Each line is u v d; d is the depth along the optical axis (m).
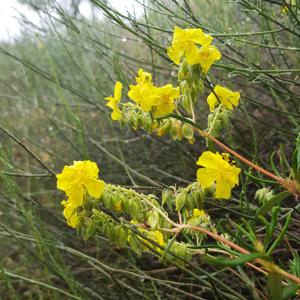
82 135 0.31
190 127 0.19
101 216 0.17
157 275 0.33
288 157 0.33
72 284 0.27
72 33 0.45
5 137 0.47
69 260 0.38
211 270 0.29
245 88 0.38
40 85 0.58
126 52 0.52
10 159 0.32
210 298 0.31
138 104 0.19
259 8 0.30
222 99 0.19
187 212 0.18
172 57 0.18
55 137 0.50
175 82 0.38
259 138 0.36
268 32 0.27
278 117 0.36
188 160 0.38
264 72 0.26
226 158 0.18
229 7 0.38
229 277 0.30
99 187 0.17
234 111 0.37
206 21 0.35
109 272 0.25
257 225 0.30
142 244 0.18
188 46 0.18
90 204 0.17
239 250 0.16
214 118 0.19
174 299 0.31
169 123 0.19
